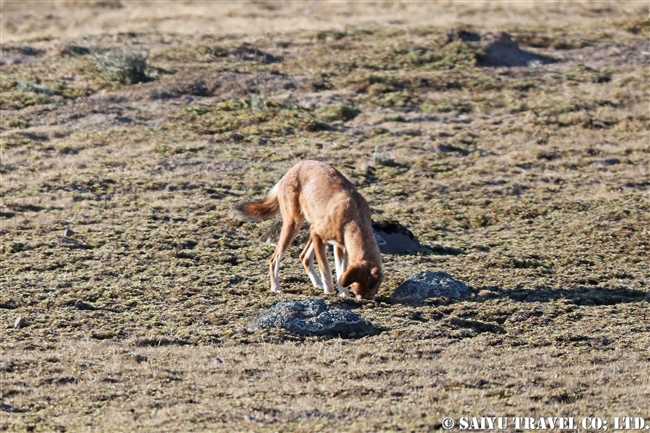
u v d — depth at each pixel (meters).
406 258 57.16
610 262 58.56
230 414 30.50
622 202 72.50
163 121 92.25
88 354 37.59
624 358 39.25
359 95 103.44
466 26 133.12
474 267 55.81
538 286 51.53
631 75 112.50
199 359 37.38
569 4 152.88
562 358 39.06
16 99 96.31
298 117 93.44
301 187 47.16
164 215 64.69
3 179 73.44
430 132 91.94
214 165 79.44
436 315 45.06
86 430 28.88
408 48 118.81
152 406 31.41
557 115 97.88
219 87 103.06
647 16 142.50
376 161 81.56
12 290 47.62
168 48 119.50
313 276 49.50
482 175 79.94
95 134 87.06
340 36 127.06
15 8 158.00
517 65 117.25
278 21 141.88
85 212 65.38
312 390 33.41
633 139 91.31
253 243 59.38
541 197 74.06
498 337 42.06
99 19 147.88
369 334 41.75
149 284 49.91
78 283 49.72
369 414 30.78
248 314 44.53
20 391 32.62
